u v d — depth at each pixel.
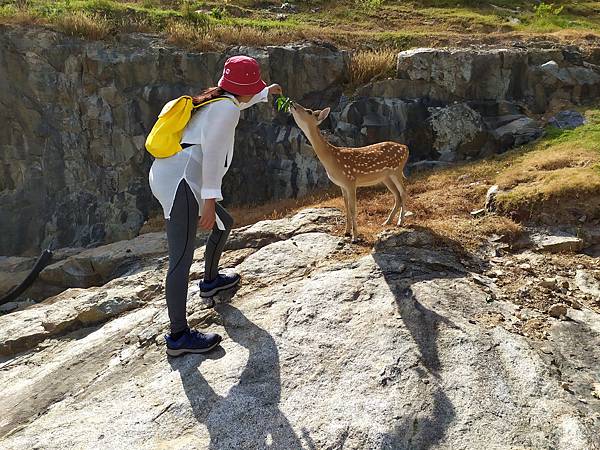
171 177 3.71
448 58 9.23
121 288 5.51
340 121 9.28
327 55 9.88
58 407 3.86
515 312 4.19
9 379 4.44
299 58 9.62
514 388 3.38
